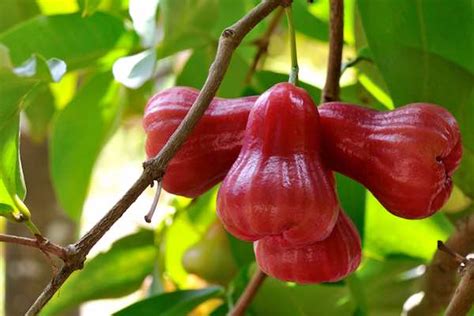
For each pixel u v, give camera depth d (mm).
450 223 907
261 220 647
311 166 660
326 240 680
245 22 670
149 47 883
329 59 755
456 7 771
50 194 1241
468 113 777
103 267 918
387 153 671
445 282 859
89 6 774
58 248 642
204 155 696
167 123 701
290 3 688
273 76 899
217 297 885
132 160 2223
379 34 774
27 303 1237
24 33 885
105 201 2324
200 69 910
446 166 683
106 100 965
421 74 775
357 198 843
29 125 1077
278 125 662
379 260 955
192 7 865
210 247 926
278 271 686
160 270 937
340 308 889
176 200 936
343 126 681
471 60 773
